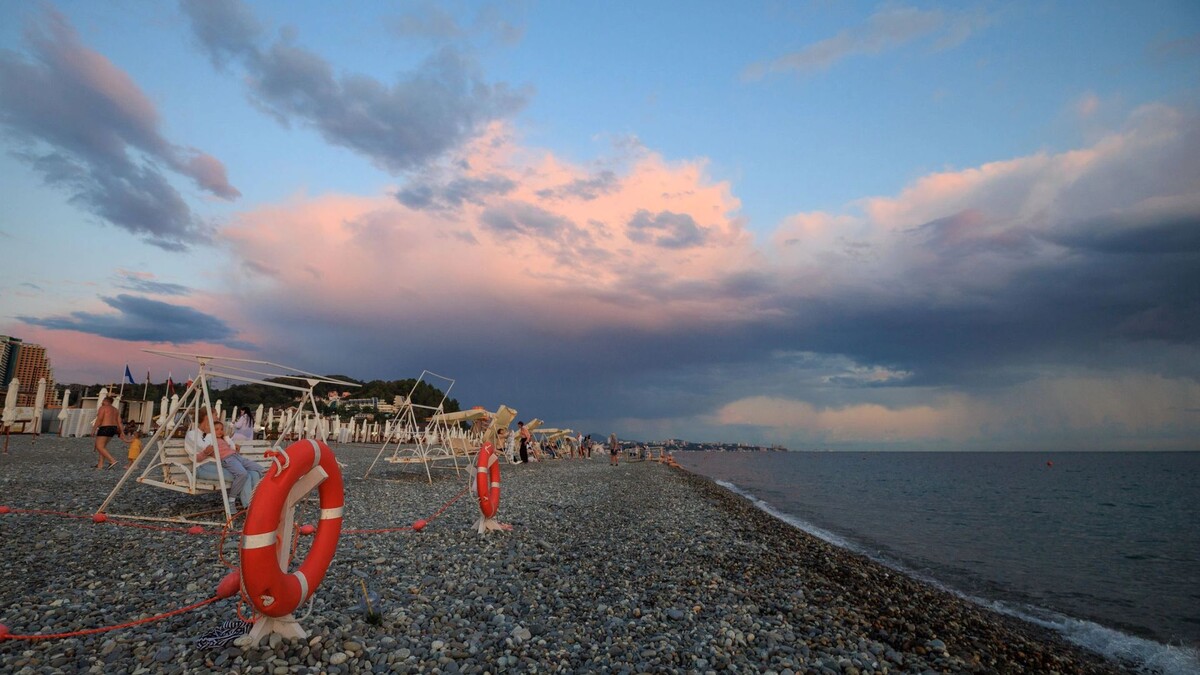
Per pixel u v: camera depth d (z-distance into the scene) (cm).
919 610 822
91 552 735
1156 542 1827
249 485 1055
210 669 420
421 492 1561
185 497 1203
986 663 621
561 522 1237
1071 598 1073
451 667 464
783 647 579
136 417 3222
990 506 2962
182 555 740
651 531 1245
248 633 467
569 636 561
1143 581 1245
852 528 1938
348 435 4997
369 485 1672
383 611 575
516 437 3491
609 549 999
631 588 762
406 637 516
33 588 586
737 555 1068
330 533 488
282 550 461
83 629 484
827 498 3162
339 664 448
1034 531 2038
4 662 417
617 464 4119
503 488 1866
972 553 1534
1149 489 4622
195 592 599
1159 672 704
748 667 520
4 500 1030
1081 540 1848
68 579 621
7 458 1688
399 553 834
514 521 1185
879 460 15912
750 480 4647
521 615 613
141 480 986
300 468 447
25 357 5244
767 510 2350
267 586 419
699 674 495
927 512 2578
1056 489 4531
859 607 786
